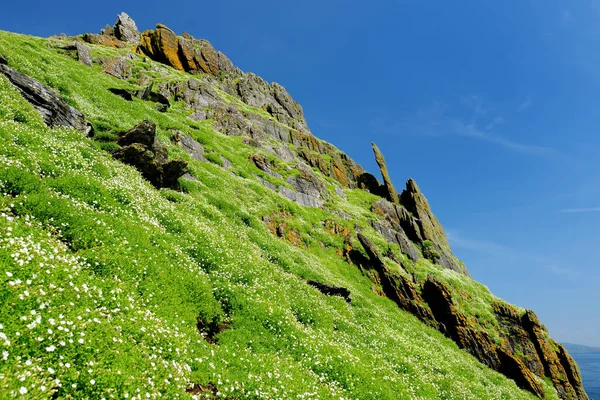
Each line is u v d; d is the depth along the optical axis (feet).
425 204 301.63
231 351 39.65
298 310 64.85
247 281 61.67
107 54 335.88
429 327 150.41
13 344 20.12
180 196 87.25
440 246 262.67
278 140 323.98
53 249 32.24
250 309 51.52
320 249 155.84
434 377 72.02
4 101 63.98
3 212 35.37
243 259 69.82
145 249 45.52
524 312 190.90
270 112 431.84
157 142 97.40
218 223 87.35
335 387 43.47
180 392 26.99
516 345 169.17
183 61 424.87
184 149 145.18
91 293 29.73
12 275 24.06
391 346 78.54
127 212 53.11
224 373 33.58
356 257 170.50
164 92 289.53
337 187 285.02
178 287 44.01
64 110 84.28
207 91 314.76
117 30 458.50
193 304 44.01
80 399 20.59
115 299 32.04
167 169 90.53
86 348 23.63
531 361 164.35
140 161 84.07
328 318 69.87
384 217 250.78
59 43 275.39
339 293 97.14
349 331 71.67
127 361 25.44
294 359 46.57
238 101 394.32
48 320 22.62
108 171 65.31
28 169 45.62
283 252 106.01
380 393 47.39
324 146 370.53
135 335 29.58
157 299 39.37
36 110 73.00
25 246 27.99
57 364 21.11
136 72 317.22
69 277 29.07
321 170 312.91
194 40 476.54
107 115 121.39
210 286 49.80
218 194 116.78
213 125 253.44
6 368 18.35
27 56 118.62
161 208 65.57
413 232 257.75
